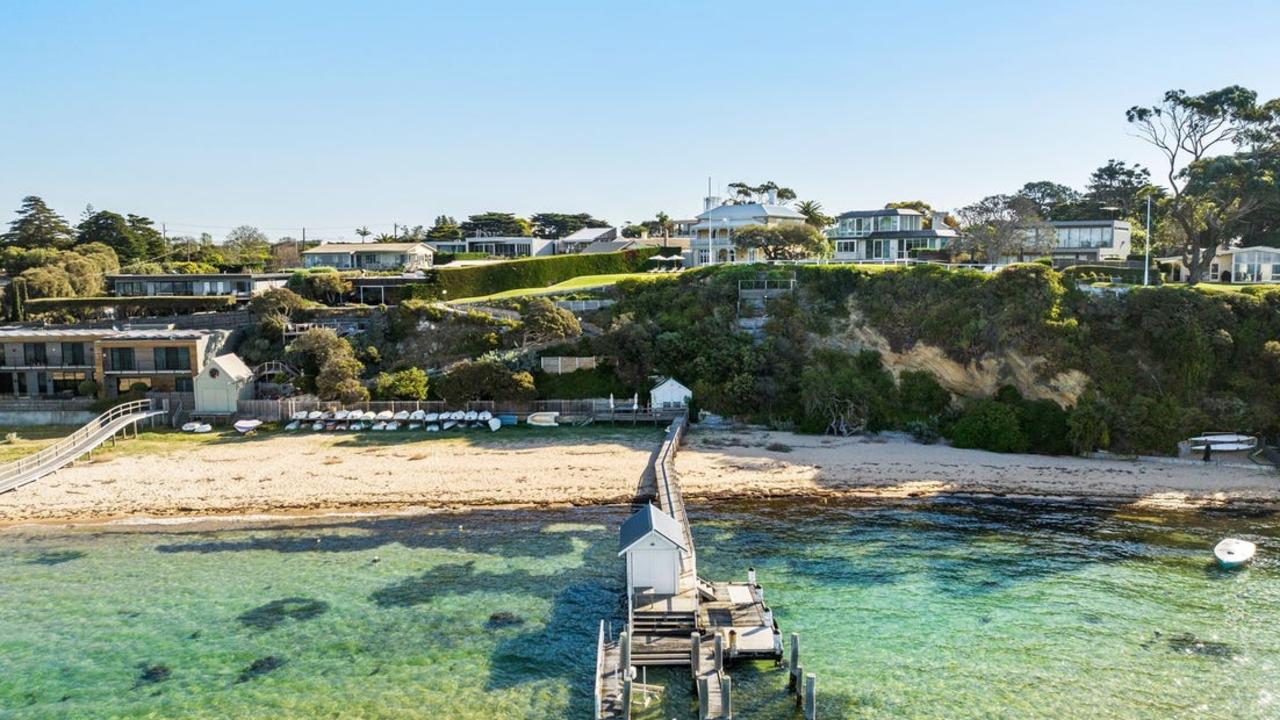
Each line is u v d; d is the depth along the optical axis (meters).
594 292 89.38
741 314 81.31
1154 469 57.06
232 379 71.00
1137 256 109.19
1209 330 64.00
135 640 34.66
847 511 49.97
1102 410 61.22
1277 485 53.50
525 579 40.38
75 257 126.56
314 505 50.81
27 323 91.50
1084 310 67.94
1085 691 30.58
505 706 29.59
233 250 171.25
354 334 83.12
